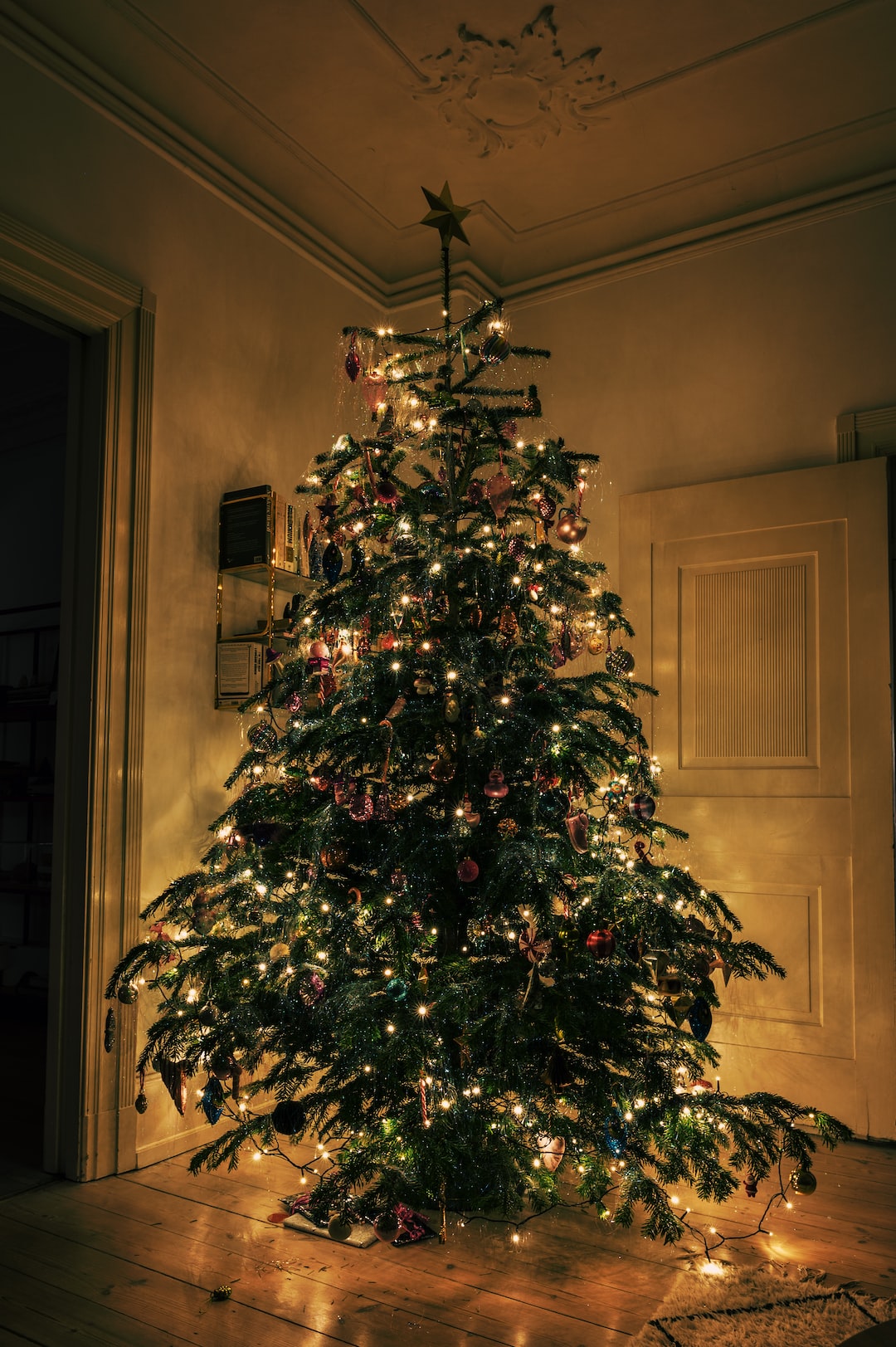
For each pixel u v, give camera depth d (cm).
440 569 229
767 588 334
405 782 240
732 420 351
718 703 339
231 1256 217
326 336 367
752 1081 317
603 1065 218
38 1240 224
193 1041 233
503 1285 204
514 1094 223
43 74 261
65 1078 262
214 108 295
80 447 280
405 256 385
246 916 242
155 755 286
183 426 302
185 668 299
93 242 274
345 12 260
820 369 336
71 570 278
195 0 253
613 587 367
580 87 292
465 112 303
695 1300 193
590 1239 224
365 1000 216
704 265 360
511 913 221
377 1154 221
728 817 332
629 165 331
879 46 275
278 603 339
